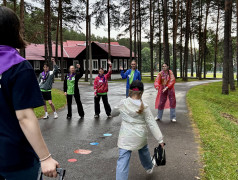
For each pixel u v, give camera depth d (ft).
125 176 10.08
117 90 66.18
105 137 20.02
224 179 11.49
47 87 27.37
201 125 23.41
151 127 10.46
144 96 50.52
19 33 4.83
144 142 10.59
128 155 10.29
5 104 4.34
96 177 12.32
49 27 92.02
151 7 110.11
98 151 16.43
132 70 26.48
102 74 28.48
